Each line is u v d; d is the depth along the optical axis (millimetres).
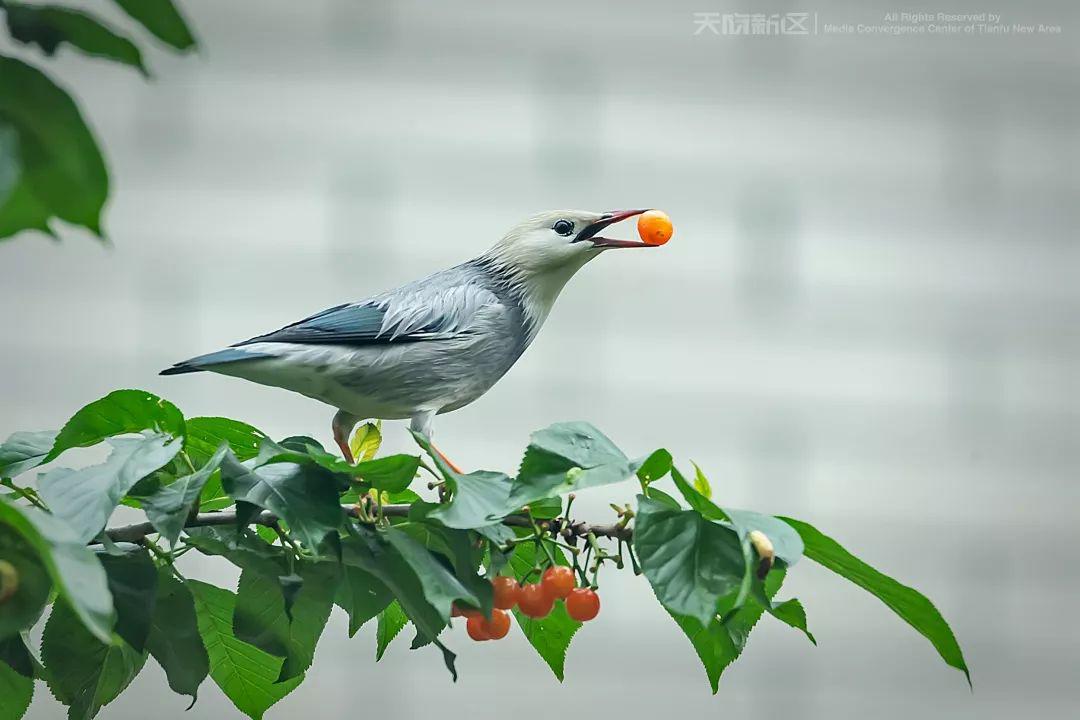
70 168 2883
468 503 4629
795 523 4508
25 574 3900
